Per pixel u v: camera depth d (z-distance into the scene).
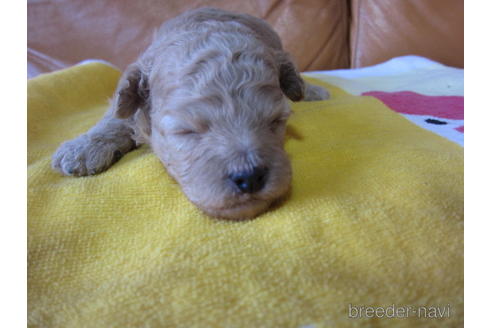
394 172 0.13
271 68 0.15
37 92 0.22
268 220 0.12
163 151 0.14
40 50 0.34
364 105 0.21
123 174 0.14
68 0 0.34
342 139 0.17
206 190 0.12
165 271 0.10
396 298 0.09
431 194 0.12
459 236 0.11
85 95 0.25
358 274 0.10
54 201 0.13
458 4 0.35
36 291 0.10
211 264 0.10
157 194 0.13
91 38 0.34
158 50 0.16
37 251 0.11
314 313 0.09
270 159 0.12
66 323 0.09
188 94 0.13
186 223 0.12
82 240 0.11
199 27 0.17
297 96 0.18
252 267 0.10
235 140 0.12
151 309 0.09
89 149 0.15
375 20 0.37
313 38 0.37
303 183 0.13
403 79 0.30
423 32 0.36
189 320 0.09
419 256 0.10
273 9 0.36
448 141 0.16
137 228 0.12
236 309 0.09
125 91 0.15
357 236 0.11
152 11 0.34
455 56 0.36
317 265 0.10
